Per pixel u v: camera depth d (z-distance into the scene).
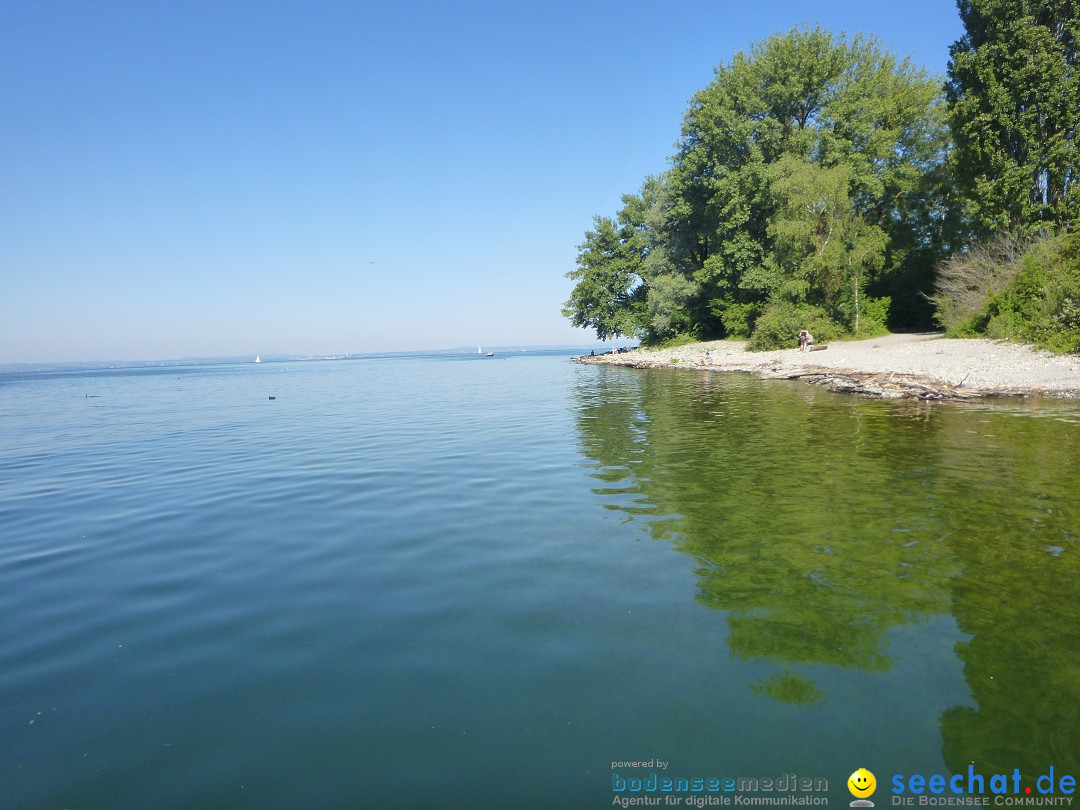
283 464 12.37
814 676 4.11
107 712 3.97
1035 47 27.33
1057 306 23.05
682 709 3.81
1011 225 28.58
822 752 3.42
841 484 8.74
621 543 6.71
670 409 18.47
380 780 3.29
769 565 5.93
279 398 31.30
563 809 3.06
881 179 40.47
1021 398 17.00
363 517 8.21
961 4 29.55
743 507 7.82
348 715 3.85
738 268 44.25
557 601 5.34
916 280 40.53
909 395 18.47
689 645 4.54
